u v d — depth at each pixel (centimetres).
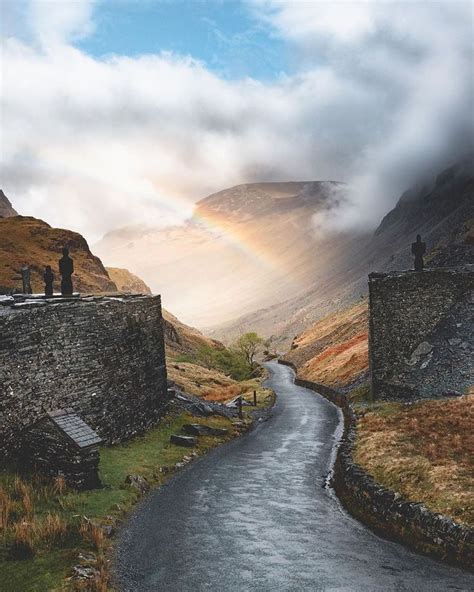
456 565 1911
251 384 9100
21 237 11831
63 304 3128
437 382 4419
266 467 3350
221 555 2008
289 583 1784
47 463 2516
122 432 3528
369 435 3500
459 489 2270
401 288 4912
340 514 2517
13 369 2589
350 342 10506
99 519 2180
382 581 1797
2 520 1975
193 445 3703
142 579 1780
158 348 4322
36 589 1598
